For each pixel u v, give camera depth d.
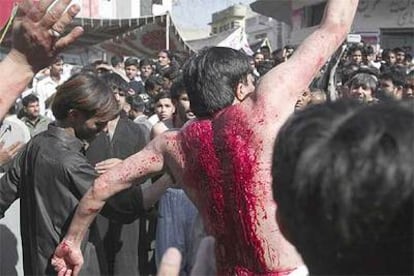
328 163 0.92
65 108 2.61
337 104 1.00
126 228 3.21
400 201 0.89
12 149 2.73
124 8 23.00
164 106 4.67
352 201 0.90
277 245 2.02
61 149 2.60
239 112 2.09
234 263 2.07
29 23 1.62
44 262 2.60
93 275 2.67
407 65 9.50
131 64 9.41
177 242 3.14
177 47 14.60
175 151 2.19
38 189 2.62
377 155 0.90
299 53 2.13
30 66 1.66
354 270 0.93
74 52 15.83
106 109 2.62
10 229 3.50
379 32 19.12
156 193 2.61
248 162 2.02
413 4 18.36
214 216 2.10
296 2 21.47
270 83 2.08
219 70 2.25
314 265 0.98
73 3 1.67
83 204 2.34
